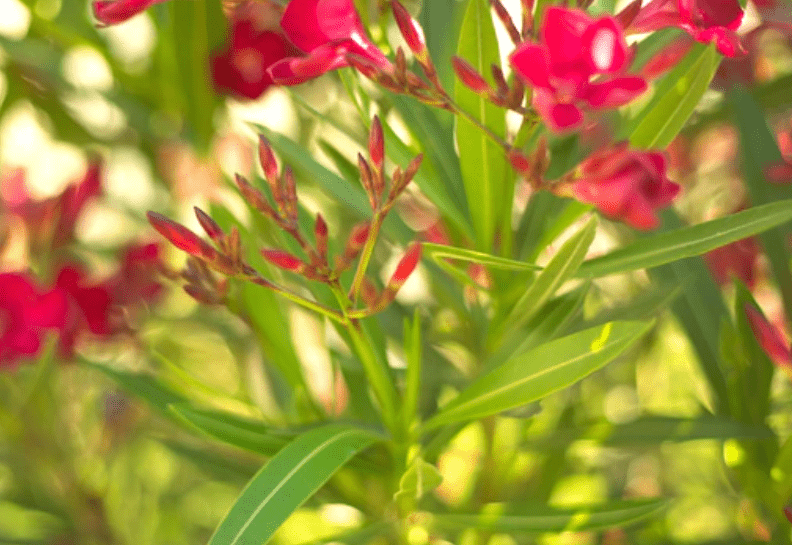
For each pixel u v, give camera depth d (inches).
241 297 31.1
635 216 26.1
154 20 34.2
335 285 27.2
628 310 30.9
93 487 34.8
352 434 27.6
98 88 35.4
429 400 33.1
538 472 34.4
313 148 35.6
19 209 33.6
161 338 36.9
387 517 31.0
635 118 29.6
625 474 35.6
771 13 34.2
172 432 35.0
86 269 34.5
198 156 35.0
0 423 33.6
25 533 34.8
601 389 36.3
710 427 30.6
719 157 37.6
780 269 32.0
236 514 25.5
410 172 26.4
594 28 25.3
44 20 34.6
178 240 26.6
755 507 31.9
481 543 32.7
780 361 30.0
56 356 33.4
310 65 27.3
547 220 30.9
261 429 29.1
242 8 33.7
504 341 29.7
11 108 36.1
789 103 34.1
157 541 36.0
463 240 32.3
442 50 31.0
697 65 27.5
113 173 36.8
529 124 27.2
